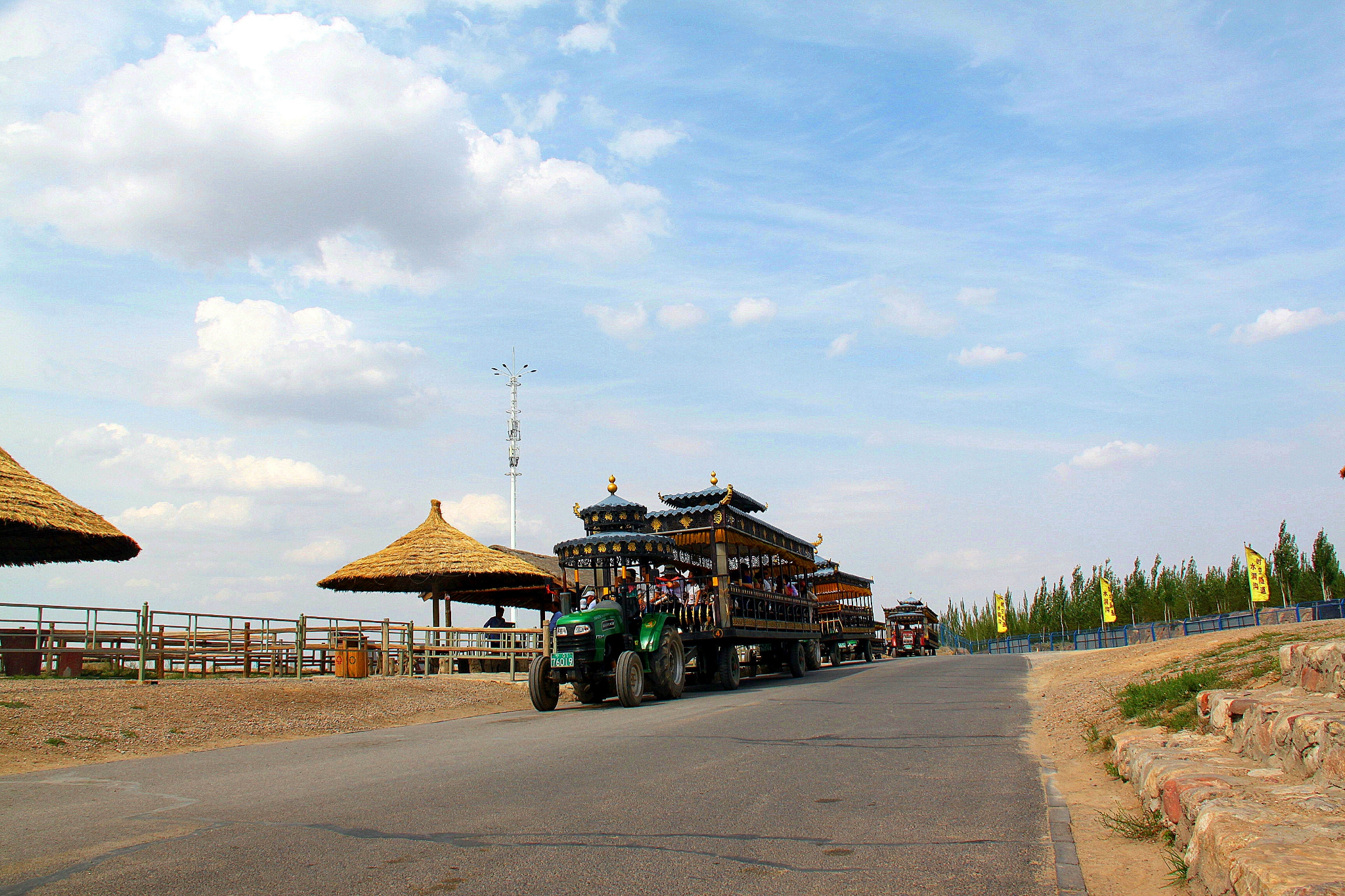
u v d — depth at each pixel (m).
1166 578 60.72
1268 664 9.55
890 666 28.12
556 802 6.55
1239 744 6.34
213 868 4.89
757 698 15.95
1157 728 8.20
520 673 23.03
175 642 18.50
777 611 23.67
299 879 4.66
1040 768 8.05
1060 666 23.22
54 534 17.86
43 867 4.94
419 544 27.28
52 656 16.97
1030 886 4.52
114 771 8.67
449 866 4.88
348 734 12.34
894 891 4.46
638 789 7.05
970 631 101.69
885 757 8.64
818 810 6.27
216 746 11.13
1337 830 3.88
